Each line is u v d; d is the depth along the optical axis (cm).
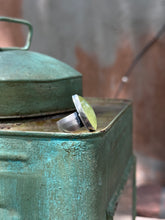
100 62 98
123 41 95
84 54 99
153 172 99
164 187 96
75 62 100
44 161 40
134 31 94
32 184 40
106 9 95
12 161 40
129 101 54
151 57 94
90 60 99
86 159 39
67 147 39
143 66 95
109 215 42
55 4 99
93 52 98
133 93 97
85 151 39
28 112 44
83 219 40
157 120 96
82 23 98
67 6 98
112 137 43
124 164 50
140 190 93
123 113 48
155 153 98
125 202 51
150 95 96
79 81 48
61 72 46
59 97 45
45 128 41
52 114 45
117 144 46
